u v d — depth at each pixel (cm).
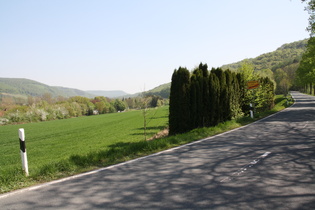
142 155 844
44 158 1365
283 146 909
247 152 825
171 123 1466
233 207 399
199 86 1583
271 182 520
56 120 6650
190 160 738
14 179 563
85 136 2531
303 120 1847
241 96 2261
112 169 668
